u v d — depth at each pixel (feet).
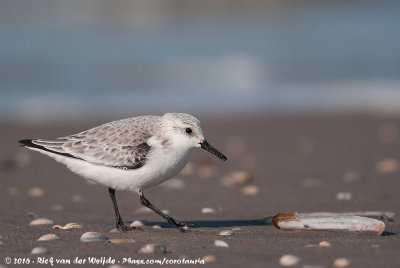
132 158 24.64
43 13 95.45
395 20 95.96
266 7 102.78
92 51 81.82
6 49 80.69
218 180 39.88
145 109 63.57
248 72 75.77
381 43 85.10
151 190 37.04
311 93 69.56
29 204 32.89
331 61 78.89
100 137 25.30
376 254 19.88
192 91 70.38
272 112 63.98
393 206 30.73
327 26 94.38
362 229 23.86
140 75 73.92
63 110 63.82
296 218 24.89
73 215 29.84
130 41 86.63
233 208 31.40
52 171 43.50
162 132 25.14
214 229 25.67
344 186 36.22
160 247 20.59
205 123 59.82
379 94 68.39
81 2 98.94
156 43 85.87
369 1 104.78
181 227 25.67
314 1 104.99
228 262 19.17
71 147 25.25
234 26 94.68
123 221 28.32
